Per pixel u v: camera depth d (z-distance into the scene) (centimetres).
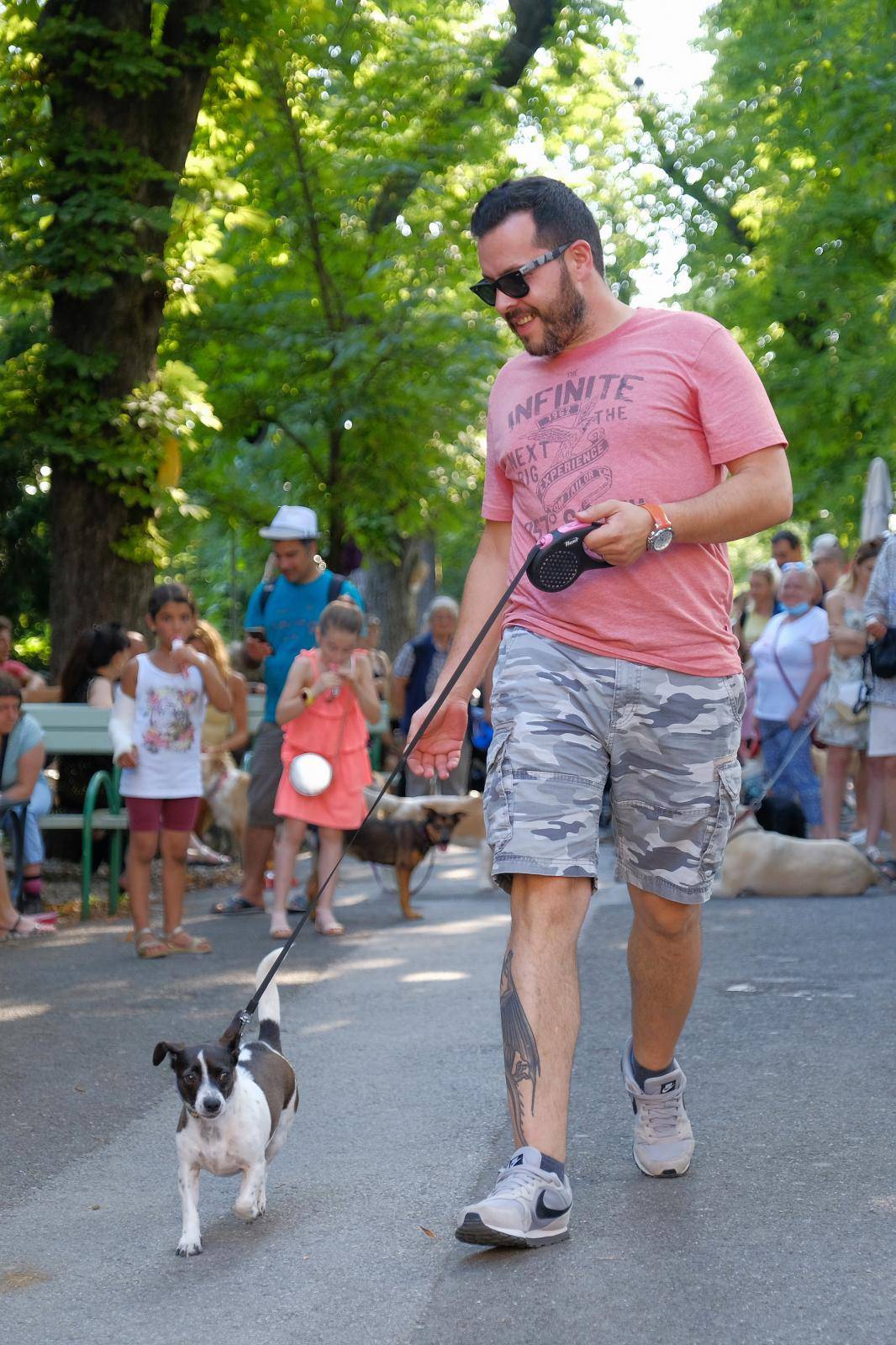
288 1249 388
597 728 384
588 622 385
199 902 1080
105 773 1028
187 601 858
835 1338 311
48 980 773
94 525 1268
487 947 847
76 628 1272
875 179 1875
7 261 1230
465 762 1381
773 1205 396
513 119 1761
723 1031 604
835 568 1387
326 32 1530
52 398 1261
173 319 1578
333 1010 684
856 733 1170
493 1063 574
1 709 947
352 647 898
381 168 1587
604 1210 396
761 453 381
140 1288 367
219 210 1307
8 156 1244
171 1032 651
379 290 1614
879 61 1852
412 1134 487
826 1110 485
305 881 1173
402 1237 390
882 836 1299
